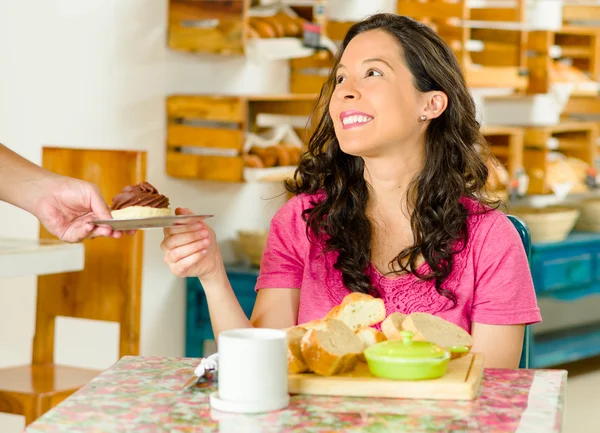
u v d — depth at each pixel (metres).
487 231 2.21
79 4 3.93
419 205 2.20
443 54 2.24
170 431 1.36
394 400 1.52
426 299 2.18
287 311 2.32
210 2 4.15
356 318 1.74
